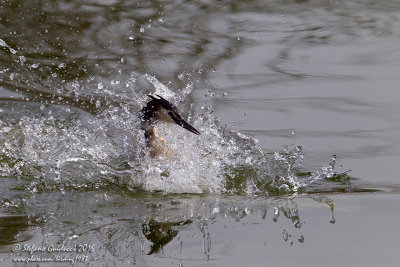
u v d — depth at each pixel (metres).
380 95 26.20
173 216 14.08
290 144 21.05
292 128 22.78
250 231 12.89
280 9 39.06
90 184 17.12
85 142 20.80
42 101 24.91
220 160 19.09
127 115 23.72
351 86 27.36
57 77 27.78
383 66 30.02
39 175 17.67
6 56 29.50
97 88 26.98
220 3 39.12
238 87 27.44
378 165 18.92
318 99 26.00
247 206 15.07
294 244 11.97
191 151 19.83
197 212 14.59
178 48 32.31
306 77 28.88
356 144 21.03
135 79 28.00
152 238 12.45
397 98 25.77
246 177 17.80
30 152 19.61
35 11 33.88
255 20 36.84
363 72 29.25
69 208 14.75
